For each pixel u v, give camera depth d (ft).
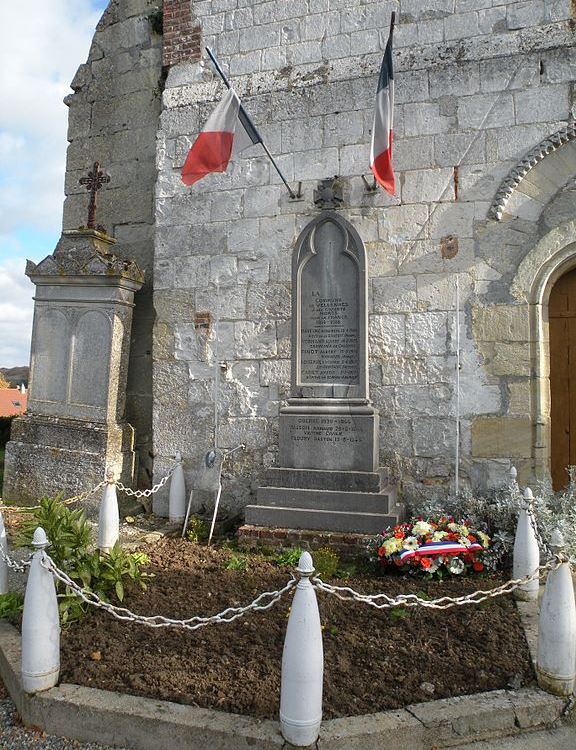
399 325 21.83
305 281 21.01
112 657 11.76
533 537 14.80
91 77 30.17
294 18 24.12
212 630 12.94
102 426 24.32
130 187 28.66
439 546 16.24
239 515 22.99
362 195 22.52
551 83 20.63
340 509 19.03
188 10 25.93
